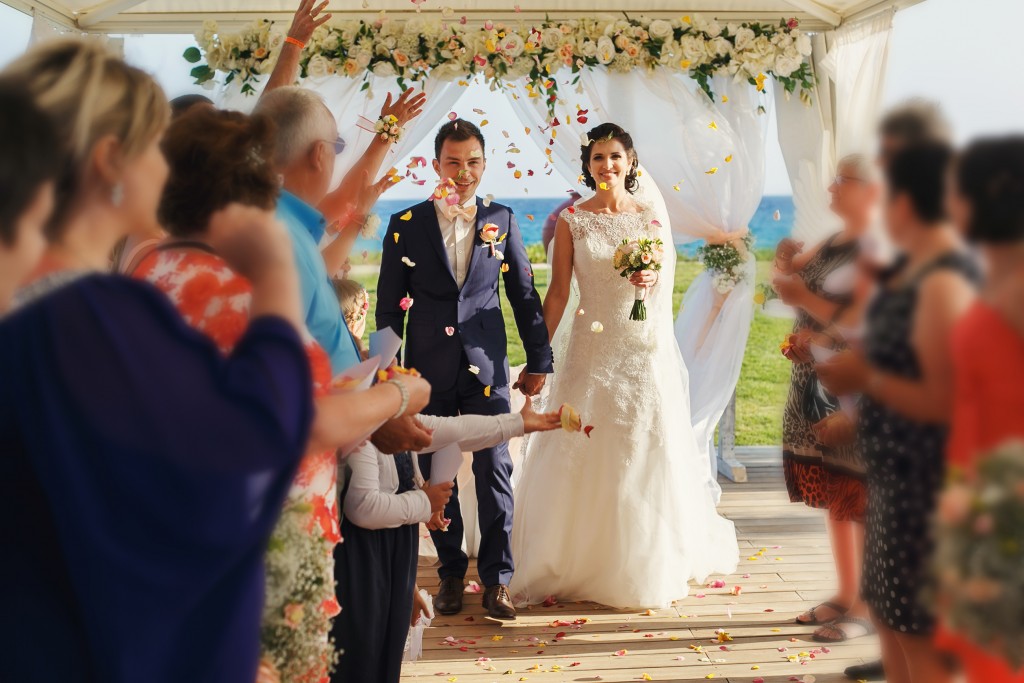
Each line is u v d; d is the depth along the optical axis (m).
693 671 3.15
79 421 0.99
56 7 4.35
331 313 1.72
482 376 3.75
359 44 4.48
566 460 3.81
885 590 2.01
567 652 3.34
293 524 1.37
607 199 3.89
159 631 1.04
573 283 4.48
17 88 1.00
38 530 1.03
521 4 4.55
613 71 4.57
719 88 4.65
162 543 1.02
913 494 1.92
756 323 10.86
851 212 2.24
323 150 1.86
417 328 3.78
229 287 1.32
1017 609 1.35
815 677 3.08
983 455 1.42
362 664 1.97
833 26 4.60
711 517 4.16
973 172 1.43
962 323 1.51
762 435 8.23
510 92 4.55
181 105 2.04
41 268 1.08
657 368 3.84
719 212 4.73
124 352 1.00
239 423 1.03
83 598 1.02
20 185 0.97
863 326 1.98
